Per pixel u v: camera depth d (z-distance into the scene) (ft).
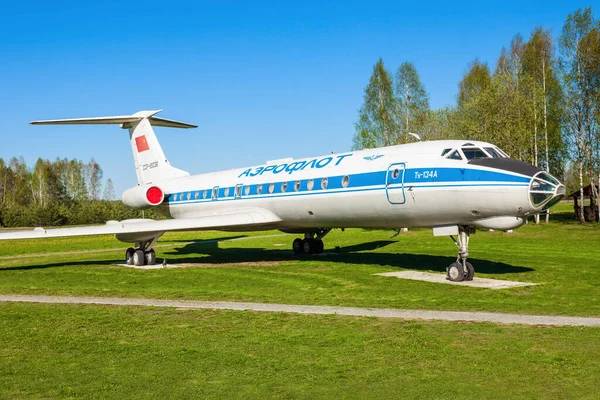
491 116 152.35
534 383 25.59
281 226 83.41
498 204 53.93
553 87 175.83
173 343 34.14
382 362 29.25
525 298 47.21
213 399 24.48
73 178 396.37
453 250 90.68
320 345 32.83
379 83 177.78
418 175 59.41
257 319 40.55
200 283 60.23
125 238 78.38
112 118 101.96
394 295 49.78
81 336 36.50
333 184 69.21
